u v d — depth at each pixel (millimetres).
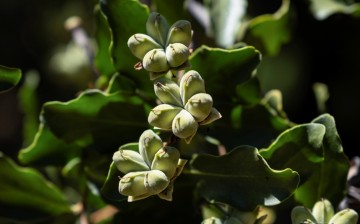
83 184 366
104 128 331
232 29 416
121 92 329
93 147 332
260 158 289
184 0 373
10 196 374
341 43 558
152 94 331
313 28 557
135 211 338
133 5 321
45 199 378
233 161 298
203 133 335
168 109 266
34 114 438
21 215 375
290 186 284
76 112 328
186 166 315
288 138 297
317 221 284
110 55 331
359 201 358
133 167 269
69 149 347
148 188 261
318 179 320
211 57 316
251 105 335
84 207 372
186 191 332
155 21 280
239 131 335
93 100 327
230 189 299
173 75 276
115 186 297
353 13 461
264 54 432
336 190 321
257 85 334
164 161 264
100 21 345
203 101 261
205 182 308
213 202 302
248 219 293
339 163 314
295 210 285
